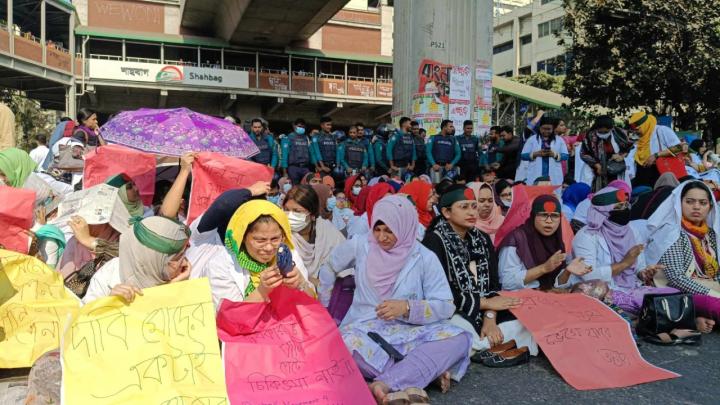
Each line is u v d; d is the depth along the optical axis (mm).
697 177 8297
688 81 14961
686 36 14578
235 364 2607
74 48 25984
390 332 3180
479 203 5191
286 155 10188
